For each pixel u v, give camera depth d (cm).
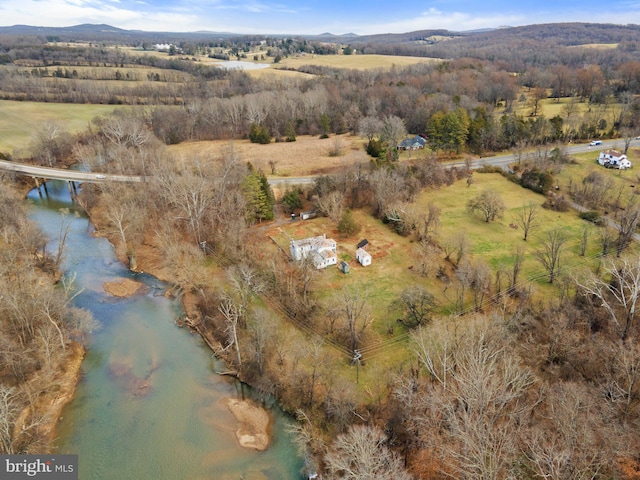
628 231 7781
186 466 4828
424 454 4409
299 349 5912
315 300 6938
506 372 4216
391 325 6438
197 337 6800
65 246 9062
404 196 9894
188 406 5584
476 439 3753
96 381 5959
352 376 5638
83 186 11131
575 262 7719
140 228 9081
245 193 9194
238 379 5969
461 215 9619
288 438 5109
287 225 9444
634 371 4347
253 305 7044
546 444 3694
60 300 6209
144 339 6738
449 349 5106
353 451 4091
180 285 7788
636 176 11019
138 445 5072
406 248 8512
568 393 4084
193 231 8781
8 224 8281
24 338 5953
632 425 4056
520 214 9562
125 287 7938
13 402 5091
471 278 6850
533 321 5778
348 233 8938
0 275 6269
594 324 5844
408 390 4700
